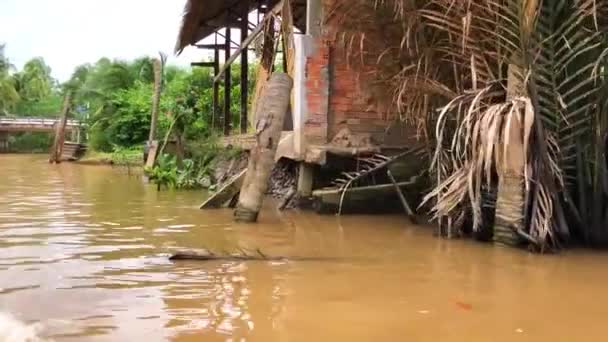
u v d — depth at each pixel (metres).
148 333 3.24
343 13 7.82
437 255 5.49
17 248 5.59
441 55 6.89
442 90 6.68
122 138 29.08
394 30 7.50
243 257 5.20
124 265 4.89
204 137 17.73
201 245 5.84
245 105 15.39
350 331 3.31
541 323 3.50
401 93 6.80
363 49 7.85
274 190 10.18
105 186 13.03
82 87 38.34
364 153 8.26
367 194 8.07
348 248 5.78
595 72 5.50
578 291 4.25
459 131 5.89
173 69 34.41
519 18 5.55
